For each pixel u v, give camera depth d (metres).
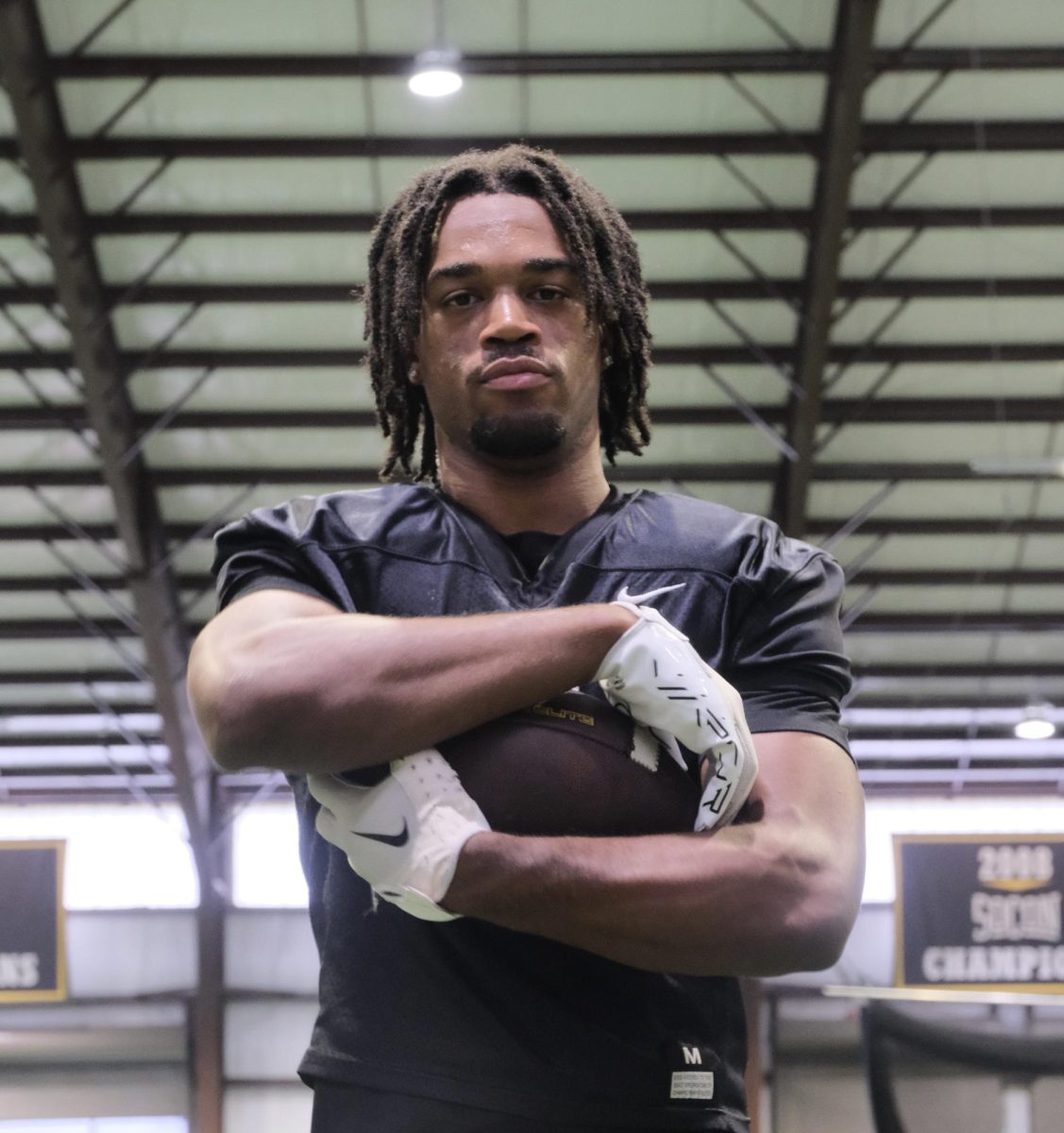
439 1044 1.30
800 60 10.12
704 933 1.25
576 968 1.31
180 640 13.34
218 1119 14.75
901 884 13.73
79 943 15.16
